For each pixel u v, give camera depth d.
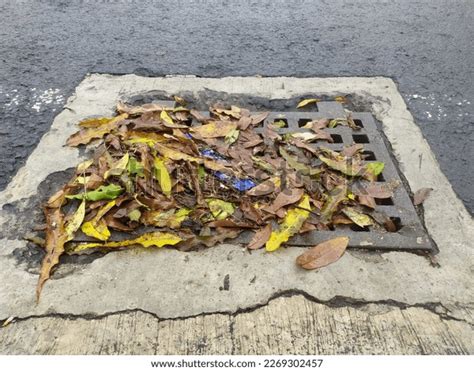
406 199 2.21
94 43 3.39
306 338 1.70
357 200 2.17
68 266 1.91
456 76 3.10
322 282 1.86
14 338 1.69
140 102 2.81
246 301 1.80
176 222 2.02
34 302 1.79
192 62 3.20
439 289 1.85
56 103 2.81
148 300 1.79
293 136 2.51
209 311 1.76
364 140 2.58
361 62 3.23
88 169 2.27
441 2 3.98
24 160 2.42
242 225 2.02
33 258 1.95
